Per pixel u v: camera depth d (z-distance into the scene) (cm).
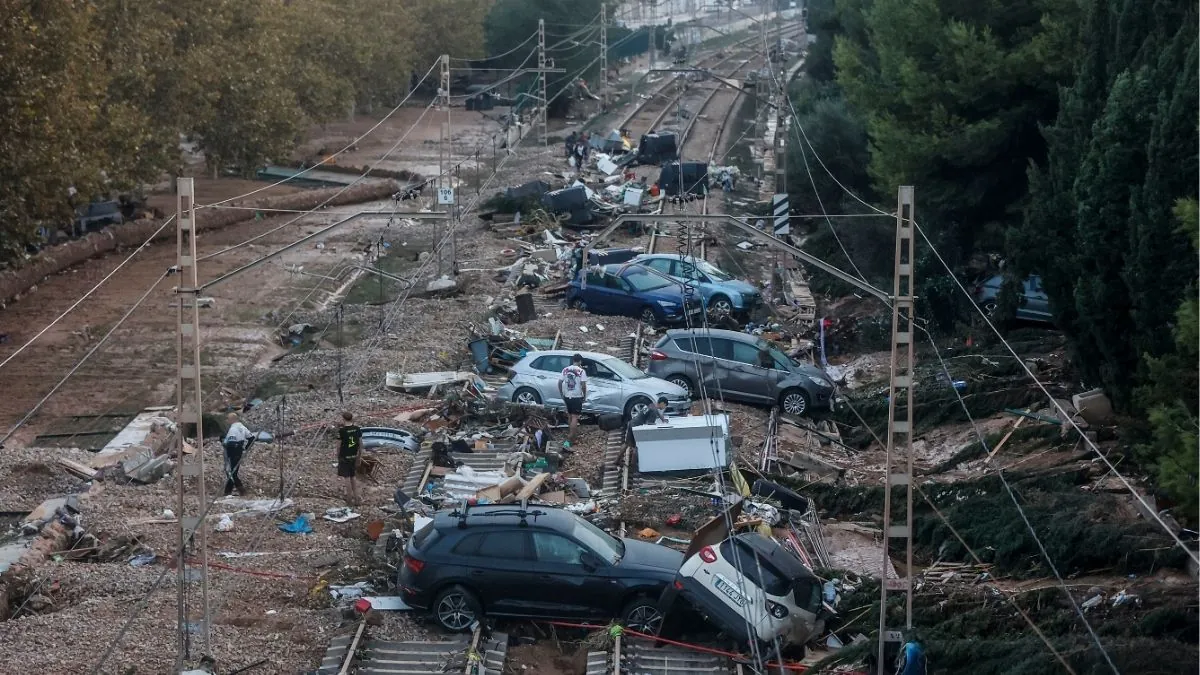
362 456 2534
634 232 5525
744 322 3941
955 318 3741
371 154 8844
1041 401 2855
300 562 2103
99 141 4838
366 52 9119
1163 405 1778
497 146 8656
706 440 2612
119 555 2141
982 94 3622
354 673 1736
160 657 1739
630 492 2478
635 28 15675
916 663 1641
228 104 6638
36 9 4147
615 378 2973
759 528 2208
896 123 3841
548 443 2752
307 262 5306
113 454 2705
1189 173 2164
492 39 11200
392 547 2133
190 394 3394
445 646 1817
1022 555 2125
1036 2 3572
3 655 1722
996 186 3803
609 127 9106
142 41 5547
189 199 1692
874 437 2988
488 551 1877
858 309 4162
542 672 1794
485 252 5147
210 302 4328
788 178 5609
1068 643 1725
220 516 2289
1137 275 2233
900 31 3822
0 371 3638
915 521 2364
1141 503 2136
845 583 2105
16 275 4522
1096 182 2386
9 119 3906
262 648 1781
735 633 1817
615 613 1877
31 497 2442
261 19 6962
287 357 3716
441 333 3797
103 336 4038
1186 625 1781
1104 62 2727
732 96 10975
